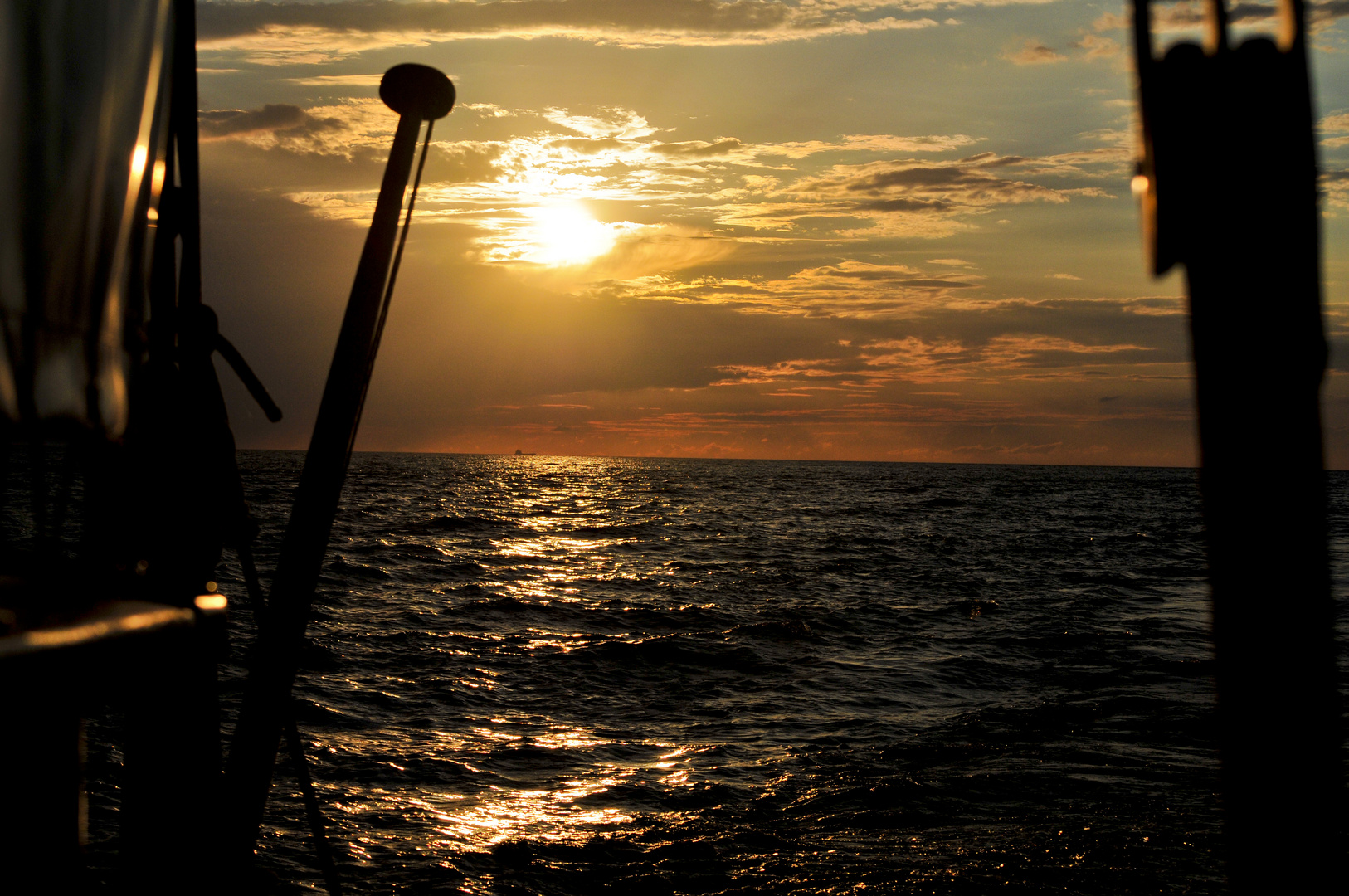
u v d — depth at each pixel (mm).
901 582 30031
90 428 2189
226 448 3801
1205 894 8508
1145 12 1690
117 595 2568
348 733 12445
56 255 2020
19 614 1793
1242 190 1602
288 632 3969
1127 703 14594
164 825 3225
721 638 19828
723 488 103812
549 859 9070
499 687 15453
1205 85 1624
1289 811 1553
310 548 4020
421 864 8852
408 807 10141
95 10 2166
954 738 12961
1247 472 1587
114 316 2305
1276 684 1552
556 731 13203
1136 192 1785
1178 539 47188
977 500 84750
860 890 8539
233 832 3801
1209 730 13125
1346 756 10617
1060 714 14016
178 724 3168
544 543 40406
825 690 15898
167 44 2695
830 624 21875
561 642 18969
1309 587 1564
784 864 9047
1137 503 86562
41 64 1971
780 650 19000
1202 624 22156
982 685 16250
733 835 9719
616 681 16281
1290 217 1604
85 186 2119
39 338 1980
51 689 1650
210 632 3166
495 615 22094
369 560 30953
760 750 12523
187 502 3568
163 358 3570
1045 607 24844
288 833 9273
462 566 31109
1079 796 10719
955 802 10586
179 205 3688
